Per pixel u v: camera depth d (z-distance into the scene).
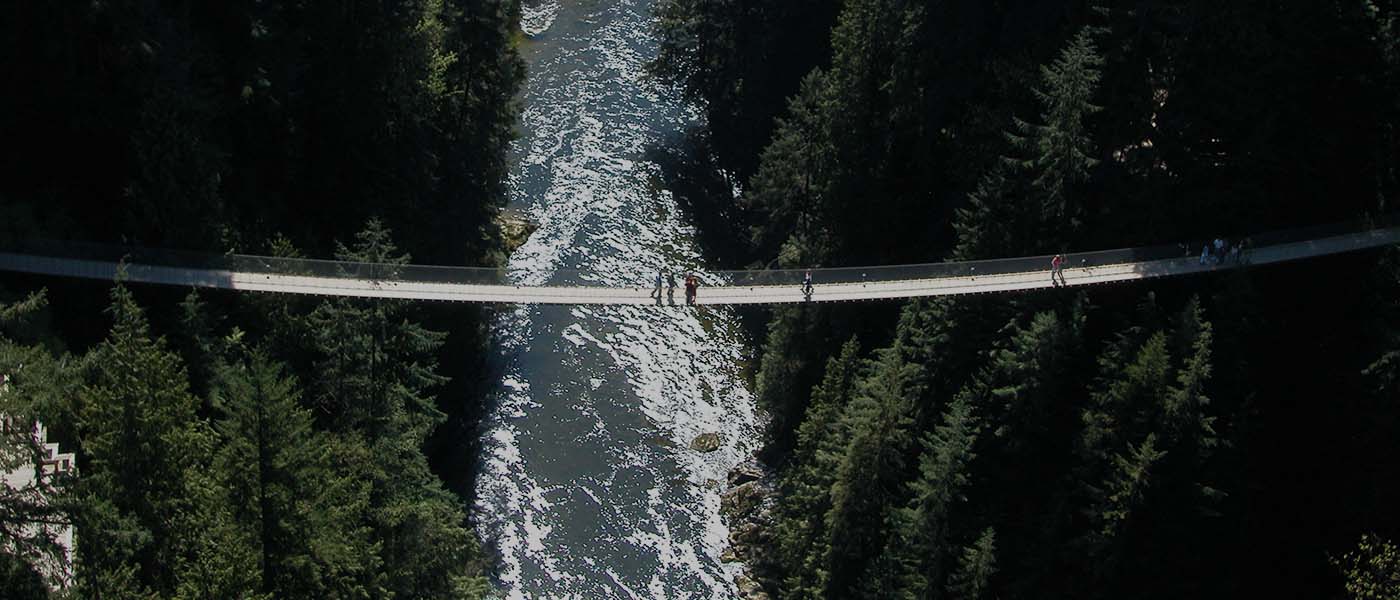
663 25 98.50
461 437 70.69
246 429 45.16
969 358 60.84
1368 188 61.97
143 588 43.19
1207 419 51.97
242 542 43.53
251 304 59.84
